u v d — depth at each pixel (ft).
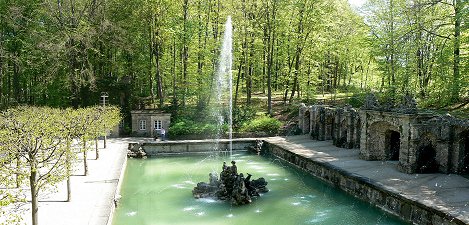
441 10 116.98
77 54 142.31
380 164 85.87
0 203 33.76
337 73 204.03
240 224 61.21
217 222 62.13
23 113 85.87
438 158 77.66
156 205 70.69
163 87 175.94
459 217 50.21
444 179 71.51
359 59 177.27
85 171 80.38
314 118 126.41
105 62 160.15
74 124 70.79
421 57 120.98
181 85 153.69
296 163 100.83
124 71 161.79
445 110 105.29
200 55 155.12
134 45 150.61
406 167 77.15
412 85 119.34
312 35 154.10
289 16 153.28
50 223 52.11
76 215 55.36
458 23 97.76
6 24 147.13
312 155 97.76
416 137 76.38
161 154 121.80
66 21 137.49
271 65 156.66
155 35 150.00
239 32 153.79
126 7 148.36
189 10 155.94
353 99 150.41
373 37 133.18
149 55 160.97
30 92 165.68
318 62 165.58
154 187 83.25
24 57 148.56
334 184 81.61
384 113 83.56
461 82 96.22
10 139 45.57
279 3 147.74
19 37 148.66
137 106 148.87
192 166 104.88
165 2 146.00
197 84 152.76
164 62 161.38
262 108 163.12
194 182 87.51
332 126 121.70
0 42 141.59
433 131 77.20
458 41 97.09
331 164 86.22
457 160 75.41
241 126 139.64
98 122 84.99
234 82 165.78
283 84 175.94
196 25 150.51
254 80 186.91
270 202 72.28
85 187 70.79
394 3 125.80
